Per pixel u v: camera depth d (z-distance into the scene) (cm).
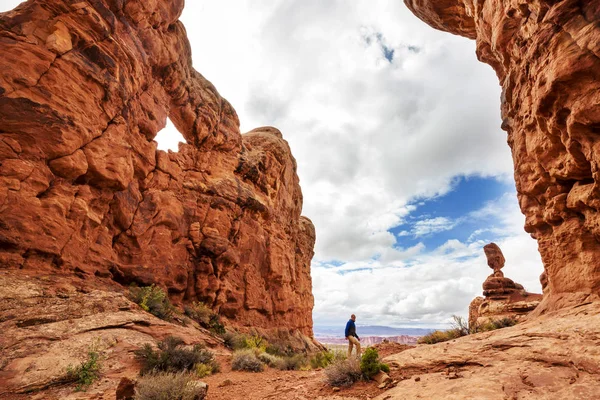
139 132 2073
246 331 2595
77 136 1420
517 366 573
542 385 470
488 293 2567
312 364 1443
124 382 656
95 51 1579
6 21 1344
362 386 673
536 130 1158
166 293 1934
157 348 1059
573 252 1038
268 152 3800
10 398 668
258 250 3106
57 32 1427
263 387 858
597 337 605
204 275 2308
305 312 4312
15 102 1252
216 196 2675
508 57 1342
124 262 1811
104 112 1612
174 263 2131
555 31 911
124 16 1933
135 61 1877
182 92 2566
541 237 1276
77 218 1411
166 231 2105
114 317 1139
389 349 1495
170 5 2330
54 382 745
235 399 741
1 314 919
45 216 1261
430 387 560
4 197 1157
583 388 432
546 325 821
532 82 1125
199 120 2745
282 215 3981
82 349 901
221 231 2620
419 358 780
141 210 1977
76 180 1480
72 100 1430
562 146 1048
